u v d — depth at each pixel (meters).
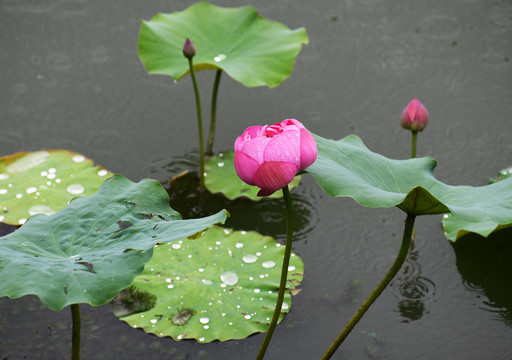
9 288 1.63
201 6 3.64
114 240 1.89
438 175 3.36
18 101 3.80
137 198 2.08
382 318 2.63
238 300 2.53
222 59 3.35
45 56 4.16
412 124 2.84
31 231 1.93
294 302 2.67
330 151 2.09
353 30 4.48
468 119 3.77
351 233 3.09
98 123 3.70
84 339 2.45
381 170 2.11
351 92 3.99
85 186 3.08
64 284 1.67
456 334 2.56
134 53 4.24
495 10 4.72
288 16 4.55
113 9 4.58
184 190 3.28
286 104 3.90
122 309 2.50
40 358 2.38
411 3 4.79
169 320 2.44
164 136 3.63
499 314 2.67
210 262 2.71
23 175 3.11
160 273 2.64
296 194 3.33
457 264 2.91
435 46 4.36
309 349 2.45
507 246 2.99
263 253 2.78
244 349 2.43
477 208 1.79
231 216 3.15
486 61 4.23
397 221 3.19
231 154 3.47
